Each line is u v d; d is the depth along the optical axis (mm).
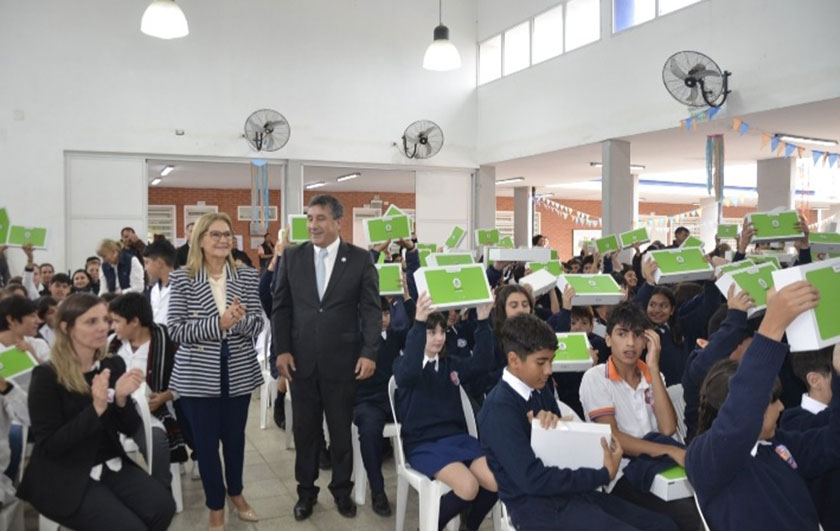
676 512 2217
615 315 2471
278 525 3029
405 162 10727
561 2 9266
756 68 6629
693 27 7281
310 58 10086
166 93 9273
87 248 8930
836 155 8750
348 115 10328
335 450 3125
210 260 2924
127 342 3326
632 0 8180
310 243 3197
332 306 3070
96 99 8914
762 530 1687
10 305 3041
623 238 6562
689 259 3945
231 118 9633
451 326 3439
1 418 2553
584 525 1969
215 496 2859
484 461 2605
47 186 8688
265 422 4684
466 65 11125
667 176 15242
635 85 8047
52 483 2246
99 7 8914
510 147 10391
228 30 9609
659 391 2459
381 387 3520
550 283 3492
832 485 1985
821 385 2098
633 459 2244
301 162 10070
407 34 10703
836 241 5203
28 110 8617
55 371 2297
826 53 6004
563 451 2025
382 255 4762
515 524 2068
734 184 15805
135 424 2518
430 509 2617
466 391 3244
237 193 15609
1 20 8484
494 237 7535
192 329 2746
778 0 6406
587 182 15047
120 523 2260
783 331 1514
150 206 15016
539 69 9719
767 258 4770
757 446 1829
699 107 6965
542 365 2141
